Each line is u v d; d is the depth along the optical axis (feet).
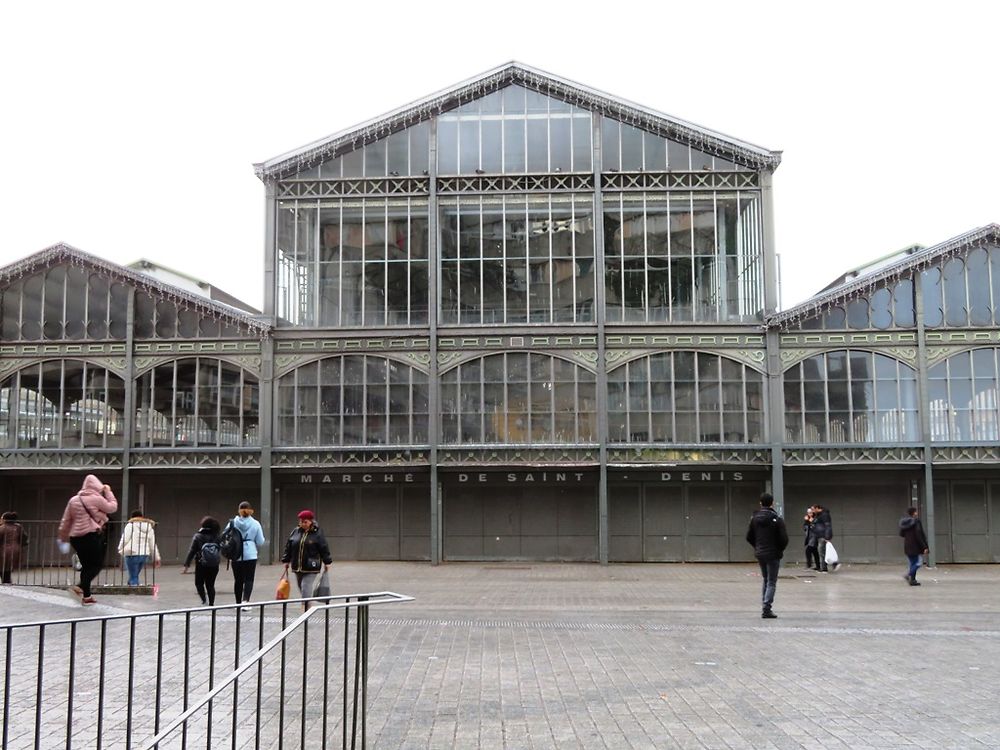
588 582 86.58
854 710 33.04
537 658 43.37
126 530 71.51
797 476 109.09
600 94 111.34
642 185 111.65
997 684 37.40
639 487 109.70
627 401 108.27
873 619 57.98
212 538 61.26
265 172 111.96
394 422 108.99
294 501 111.86
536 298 110.42
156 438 109.81
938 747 28.35
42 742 28.25
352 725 27.61
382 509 111.24
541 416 108.37
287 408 109.81
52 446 110.01
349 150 113.39
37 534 109.19
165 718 31.40
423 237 111.75
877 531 108.47
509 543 109.50
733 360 108.37
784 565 107.04
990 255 108.27
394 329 109.60
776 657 43.60
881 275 106.93
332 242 112.06
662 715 32.42
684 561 108.58
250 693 35.47
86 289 111.96
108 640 45.60
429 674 39.55
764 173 110.93
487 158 112.78
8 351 111.24
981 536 107.86
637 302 110.11
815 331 107.96
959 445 105.60
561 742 29.07
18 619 52.31
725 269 110.32
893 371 107.55
